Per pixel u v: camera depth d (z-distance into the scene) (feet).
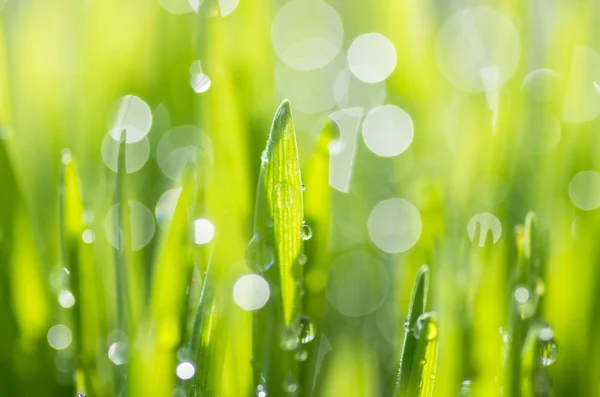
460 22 1.18
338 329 0.87
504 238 0.81
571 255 0.83
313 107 1.19
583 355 0.81
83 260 0.79
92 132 0.97
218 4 0.85
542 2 1.00
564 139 0.90
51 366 0.81
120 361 0.77
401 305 0.84
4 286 0.81
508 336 0.77
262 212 0.74
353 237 0.94
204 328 0.73
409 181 0.95
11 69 1.01
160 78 0.98
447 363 0.79
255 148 0.83
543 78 0.96
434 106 0.99
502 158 0.91
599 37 0.97
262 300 0.75
